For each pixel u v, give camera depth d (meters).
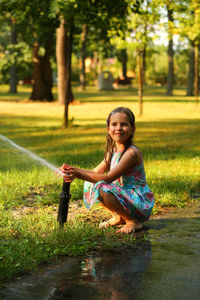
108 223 4.45
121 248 3.73
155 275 3.09
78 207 5.30
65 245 3.69
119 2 13.76
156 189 5.90
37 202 5.43
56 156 9.34
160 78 81.38
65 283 2.94
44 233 4.02
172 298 2.71
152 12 17.30
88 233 4.00
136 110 25.77
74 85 63.84
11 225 4.34
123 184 4.32
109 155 4.46
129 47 18.42
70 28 14.70
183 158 9.14
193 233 4.19
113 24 15.02
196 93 28.67
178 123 18.89
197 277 3.05
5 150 10.56
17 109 26.34
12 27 36.62
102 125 17.47
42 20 13.66
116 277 3.05
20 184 6.47
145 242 3.90
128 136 4.25
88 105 28.98
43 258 3.34
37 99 33.34
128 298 2.71
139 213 4.24
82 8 12.97
